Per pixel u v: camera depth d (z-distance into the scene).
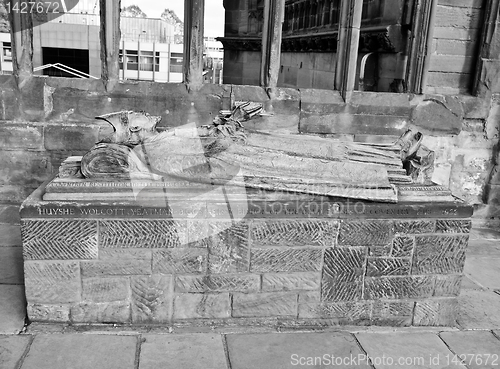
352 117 5.70
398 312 3.42
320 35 8.74
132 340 3.04
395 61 6.18
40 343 2.95
